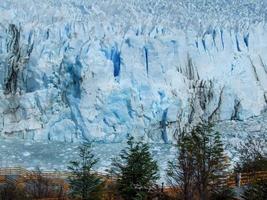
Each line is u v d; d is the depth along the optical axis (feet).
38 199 78.84
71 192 77.87
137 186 72.02
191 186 69.15
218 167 70.28
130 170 72.23
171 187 82.53
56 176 106.32
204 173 68.54
